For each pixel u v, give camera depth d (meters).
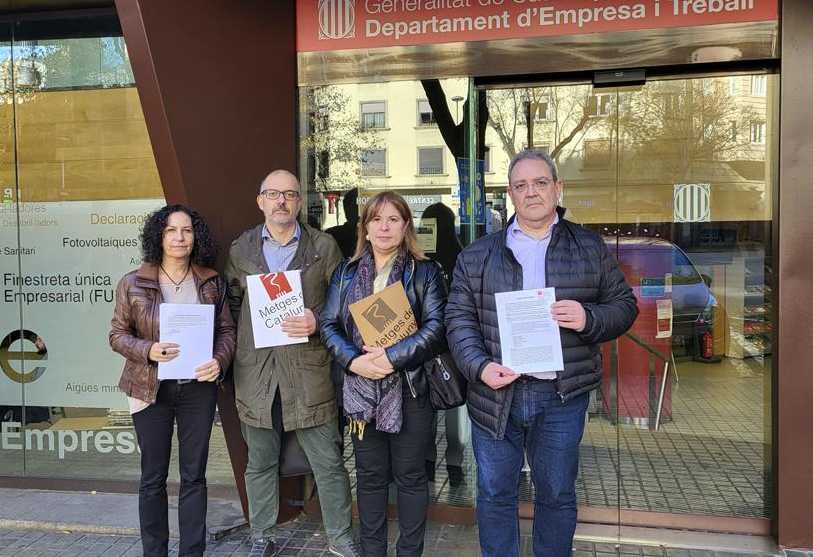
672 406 3.89
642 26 3.49
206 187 3.27
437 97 3.83
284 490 3.84
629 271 3.94
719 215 3.76
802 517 3.30
